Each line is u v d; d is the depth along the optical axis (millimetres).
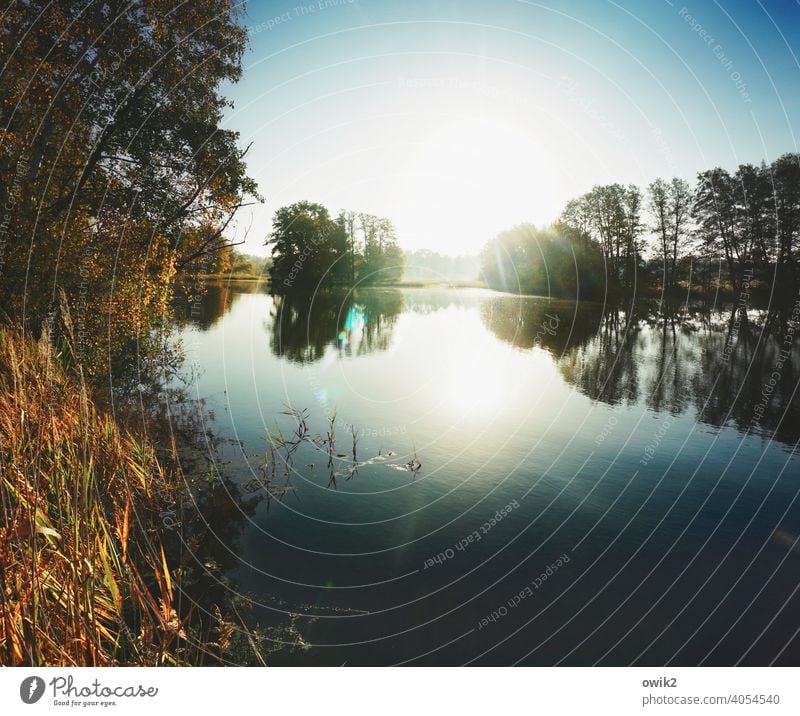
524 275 44531
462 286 59969
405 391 11398
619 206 33562
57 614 2773
